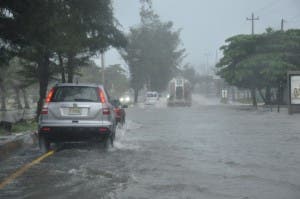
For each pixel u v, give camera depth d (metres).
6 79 51.72
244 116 33.25
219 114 36.19
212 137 18.19
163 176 10.03
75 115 14.37
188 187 8.96
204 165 11.44
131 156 12.92
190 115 34.97
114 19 24.11
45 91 25.19
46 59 24.75
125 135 19.03
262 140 17.08
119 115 22.77
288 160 12.26
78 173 10.40
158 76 92.38
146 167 11.13
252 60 51.81
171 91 63.50
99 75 83.25
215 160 12.24
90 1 18.12
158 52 91.69
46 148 14.66
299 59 52.50
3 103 55.78
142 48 90.31
